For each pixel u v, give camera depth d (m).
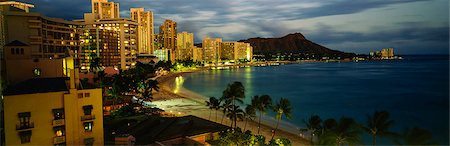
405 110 110.69
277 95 164.62
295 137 76.31
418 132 35.50
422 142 35.19
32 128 47.28
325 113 114.88
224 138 56.47
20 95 46.47
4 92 49.19
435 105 119.31
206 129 65.81
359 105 129.00
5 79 67.56
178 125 67.69
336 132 45.12
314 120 54.62
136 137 60.50
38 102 47.84
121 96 97.38
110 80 101.12
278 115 68.56
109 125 71.12
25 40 142.88
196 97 148.00
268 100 69.12
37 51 145.75
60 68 74.12
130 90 115.75
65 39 171.12
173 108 109.62
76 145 51.09
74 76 51.62
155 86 113.12
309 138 75.00
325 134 44.72
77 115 51.19
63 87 51.62
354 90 177.75
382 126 44.41
